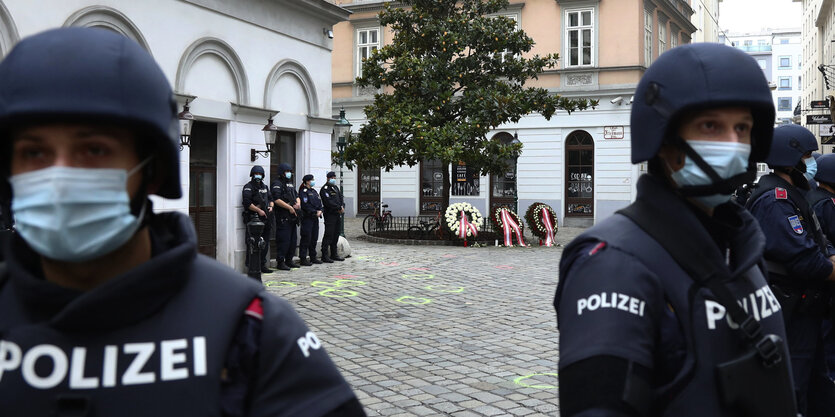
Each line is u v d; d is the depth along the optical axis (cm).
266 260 1157
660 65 156
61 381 107
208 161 1105
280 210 1180
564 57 2461
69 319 107
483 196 2588
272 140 1152
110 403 107
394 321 754
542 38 2500
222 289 121
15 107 100
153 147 116
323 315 786
